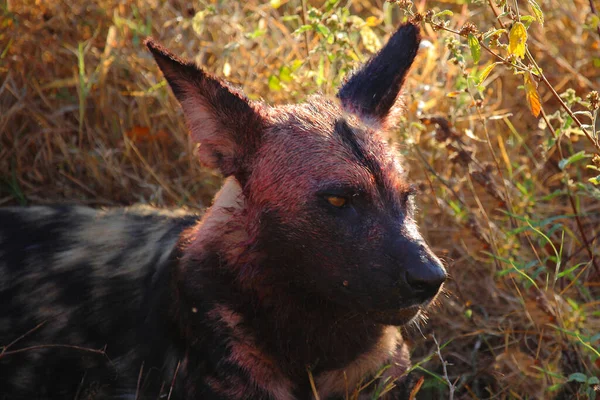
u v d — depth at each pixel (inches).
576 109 259.6
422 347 226.8
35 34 280.2
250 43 277.3
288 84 257.6
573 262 237.8
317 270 164.6
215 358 171.0
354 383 180.1
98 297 195.2
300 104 177.9
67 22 287.3
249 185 169.6
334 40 244.1
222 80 172.1
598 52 287.6
